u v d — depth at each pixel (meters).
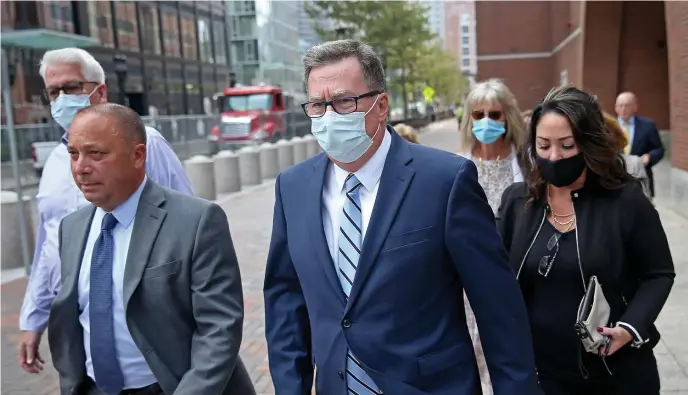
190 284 2.29
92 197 2.25
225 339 2.23
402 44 34.69
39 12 26.00
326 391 2.09
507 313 2.02
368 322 1.98
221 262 2.32
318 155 2.24
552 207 2.60
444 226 1.97
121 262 2.30
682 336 4.95
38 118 23.30
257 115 23.97
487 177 3.81
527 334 2.07
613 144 2.47
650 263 2.45
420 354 1.97
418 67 47.34
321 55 2.03
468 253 1.97
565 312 2.49
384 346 1.96
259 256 8.46
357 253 2.04
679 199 9.75
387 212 2.00
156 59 35.62
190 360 2.31
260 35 46.75
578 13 22.61
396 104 55.78
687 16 9.34
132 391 2.33
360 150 2.02
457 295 2.09
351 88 1.98
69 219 2.48
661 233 2.46
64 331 2.38
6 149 13.73
